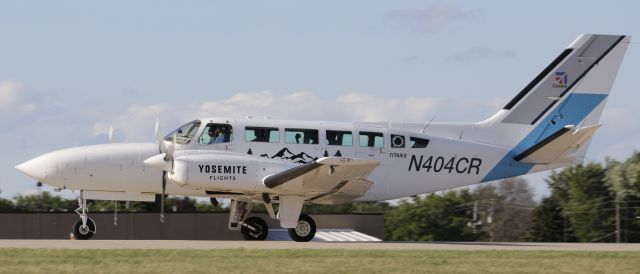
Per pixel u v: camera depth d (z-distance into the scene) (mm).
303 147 52688
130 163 51938
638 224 89375
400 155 54562
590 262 39656
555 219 92000
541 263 39094
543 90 57281
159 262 37219
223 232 71812
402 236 99312
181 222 71250
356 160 47438
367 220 75875
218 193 51375
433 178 55312
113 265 36219
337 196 51750
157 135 51406
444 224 98000
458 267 37406
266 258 38906
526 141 57125
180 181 49281
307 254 40500
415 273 35625
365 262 38219
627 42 57500
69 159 51750
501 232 97312
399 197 55156
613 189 96812
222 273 34719
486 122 57000
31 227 69000
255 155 51906
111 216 70250
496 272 36344
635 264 39250
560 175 99062
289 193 50656
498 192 99312
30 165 52375
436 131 56219
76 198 54125
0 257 38250
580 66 57281
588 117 57219
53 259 37719
